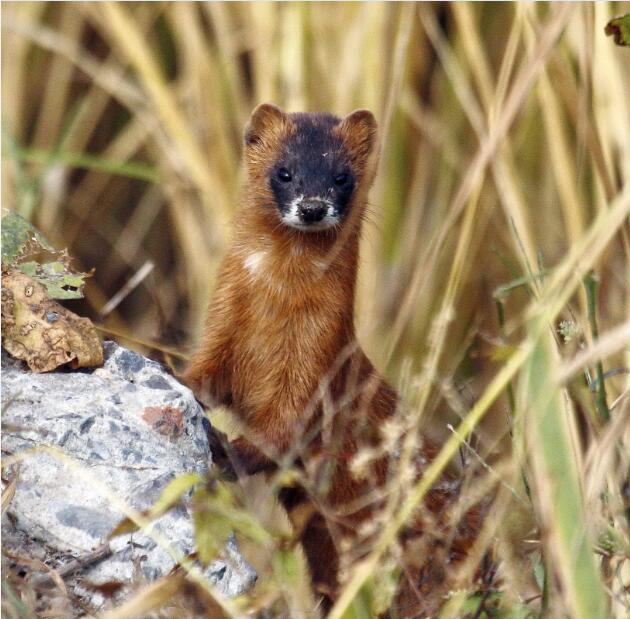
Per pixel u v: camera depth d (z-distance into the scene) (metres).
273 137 10.63
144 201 14.73
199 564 6.62
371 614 7.14
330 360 9.81
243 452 9.22
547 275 9.00
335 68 13.56
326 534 9.49
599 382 7.88
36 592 6.30
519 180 13.02
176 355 11.15
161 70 14.58
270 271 9.77
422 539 8.12
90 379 7.50
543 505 6.30
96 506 6.72
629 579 8.66
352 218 10.25
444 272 13.28
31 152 13.28
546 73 12.04
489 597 7.29
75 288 9.48
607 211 8.82
